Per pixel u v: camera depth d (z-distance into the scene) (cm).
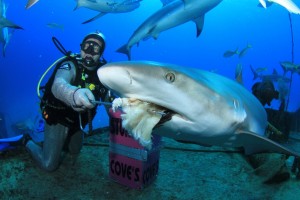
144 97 136
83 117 312
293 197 272
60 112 296
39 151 329
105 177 312
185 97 140
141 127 134
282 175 299
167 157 375
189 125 149
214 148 420
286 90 728
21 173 304
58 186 284
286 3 327
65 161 347
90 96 196
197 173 329
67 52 288
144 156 271
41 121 595
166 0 593
